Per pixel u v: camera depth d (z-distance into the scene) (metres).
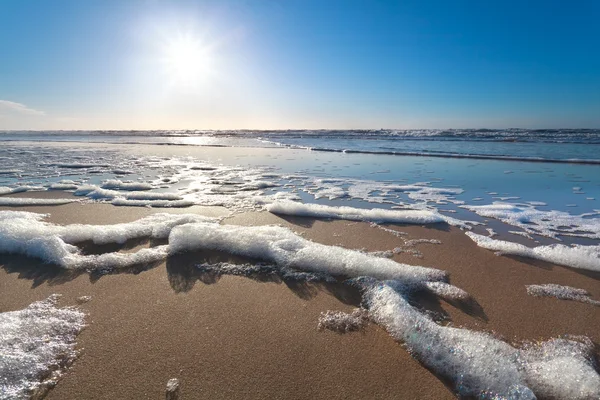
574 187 6.41
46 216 4.16
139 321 1.98
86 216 4.18
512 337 1.88
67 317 1.99
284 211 4.34
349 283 2.43
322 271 2.58
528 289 2.41
